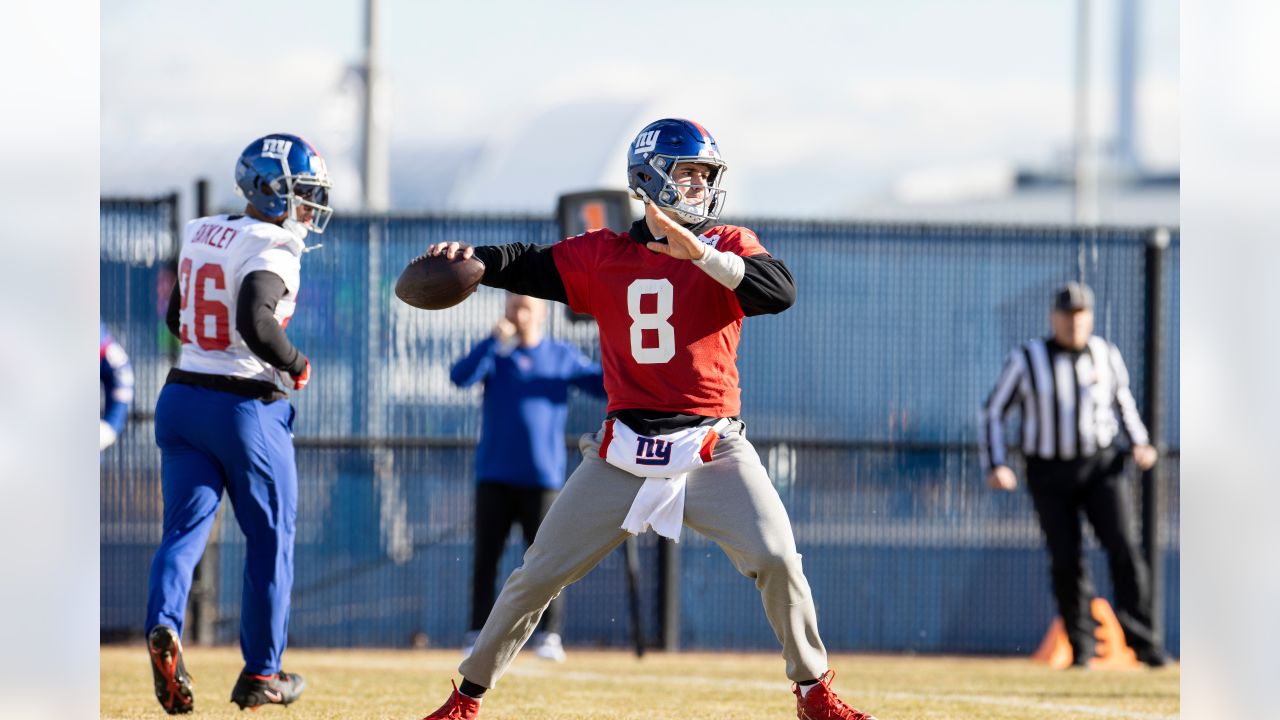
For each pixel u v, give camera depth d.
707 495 14.52
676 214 14.61
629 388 14.73
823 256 33.12
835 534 33.16
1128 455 32.97
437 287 14.55
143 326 31.91
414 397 32.59
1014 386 29.56
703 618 32.94
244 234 17.58
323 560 32.59
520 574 14.98
